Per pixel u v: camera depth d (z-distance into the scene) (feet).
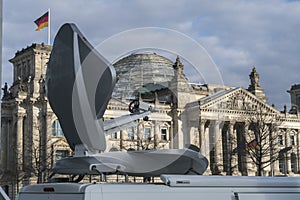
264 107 435.12
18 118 429.38
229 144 401.29
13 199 417.49
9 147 437.99
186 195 32.71
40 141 390.21
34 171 378.53
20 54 457.27
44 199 32.94
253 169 453.17
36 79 432.66
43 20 420.77
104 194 30.04
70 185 30.91
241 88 406.41
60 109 38.78
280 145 521.24
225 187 34.50
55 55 38.86
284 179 37.55
